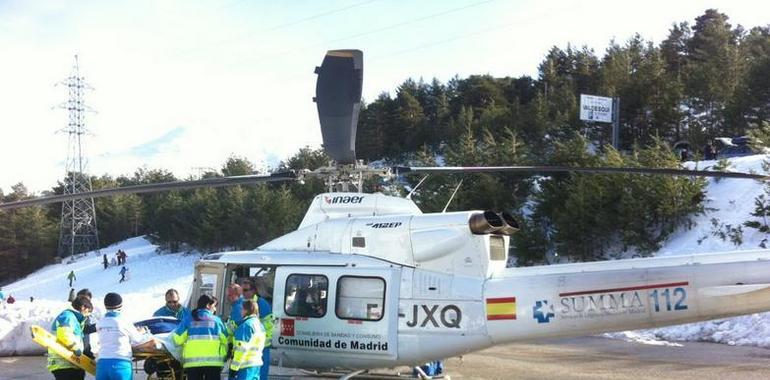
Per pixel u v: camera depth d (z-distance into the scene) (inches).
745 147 1344.7
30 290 2060.8
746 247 880.9
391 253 337.4
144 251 2311.8
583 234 1070.4
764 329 567.2
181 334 285.3
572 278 313.3
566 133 2055.9
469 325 319.0
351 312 334.3
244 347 280.7
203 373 283.0
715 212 983.6
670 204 994.7
